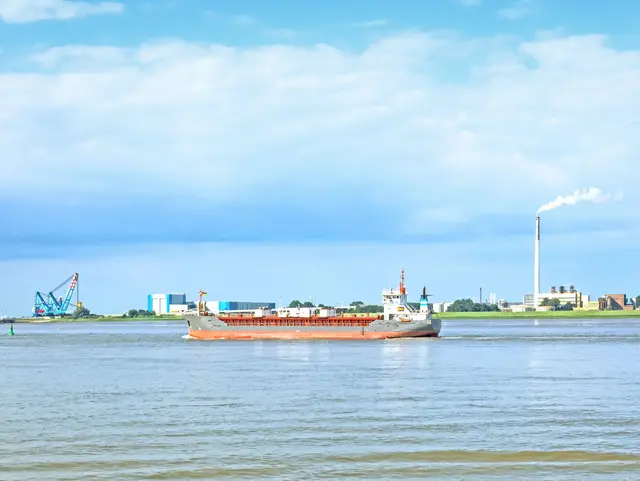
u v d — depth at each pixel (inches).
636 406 3484.3
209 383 4429.1
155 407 3523.6
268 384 4352.9
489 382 4409.5
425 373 4931.1
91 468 2445.9
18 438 2851.9
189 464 2482.8
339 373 4938.5
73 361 6269.7
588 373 4921.3
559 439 2797.7
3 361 6353.3
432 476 2364.7
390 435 2874.0
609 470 2413.9
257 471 2412.6
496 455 2581.2
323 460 2527.1
